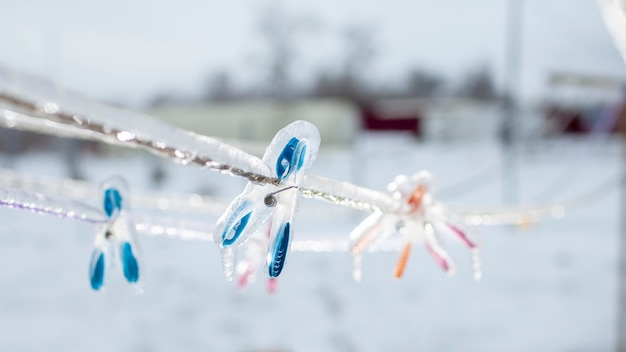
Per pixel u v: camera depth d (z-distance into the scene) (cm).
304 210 165
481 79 4003
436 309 651
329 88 3672
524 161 1997
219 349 530
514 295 698
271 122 2300
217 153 56
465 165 2047
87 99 44
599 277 771
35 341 528
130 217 75
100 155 2080
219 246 61
